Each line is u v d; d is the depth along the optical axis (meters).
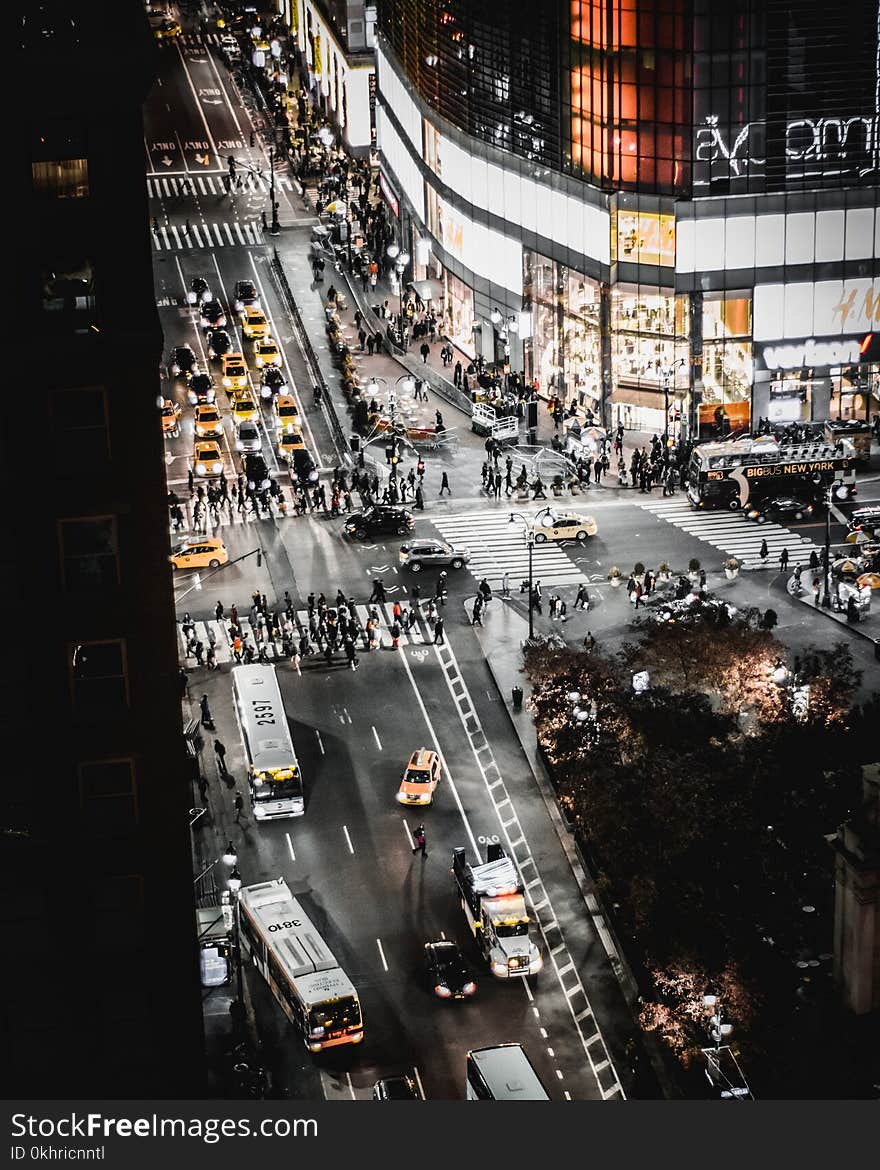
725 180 150.12
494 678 119.19
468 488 150.25
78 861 60.28
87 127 54.62
